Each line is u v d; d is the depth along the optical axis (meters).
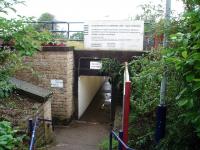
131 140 5.28
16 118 5.59
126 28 9.82
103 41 10.05
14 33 4.16
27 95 6.98
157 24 4.11
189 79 2.58
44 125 7.14
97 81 15.88
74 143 7.97
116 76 10.01
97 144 7.92
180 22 3.65
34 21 4.67
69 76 9.93
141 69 5.90
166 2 4.05
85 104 12.34
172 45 3.69
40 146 6.71
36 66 9.70
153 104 4.96
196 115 2.74
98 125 10.21
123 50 9.92
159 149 4.15
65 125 9.95
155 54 4.92
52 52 9.56
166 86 4.23
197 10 2.86
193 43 2.72
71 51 10.01
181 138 3.77
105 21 9.92
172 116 4.23
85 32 10.12
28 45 4.30
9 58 4.48
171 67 3.60
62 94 9.80
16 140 3.32
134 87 6.09
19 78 9.53
